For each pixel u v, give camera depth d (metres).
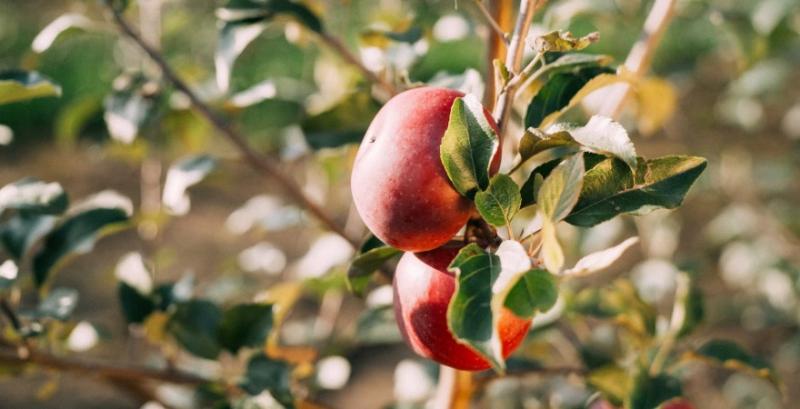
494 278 0.83
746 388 2.18
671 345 1.17
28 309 1.13
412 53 1.16
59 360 1.16
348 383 2.66
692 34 2.99
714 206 2.94
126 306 1.21
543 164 0.90
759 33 1.68
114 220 1.19
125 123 1.29
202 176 1.23
